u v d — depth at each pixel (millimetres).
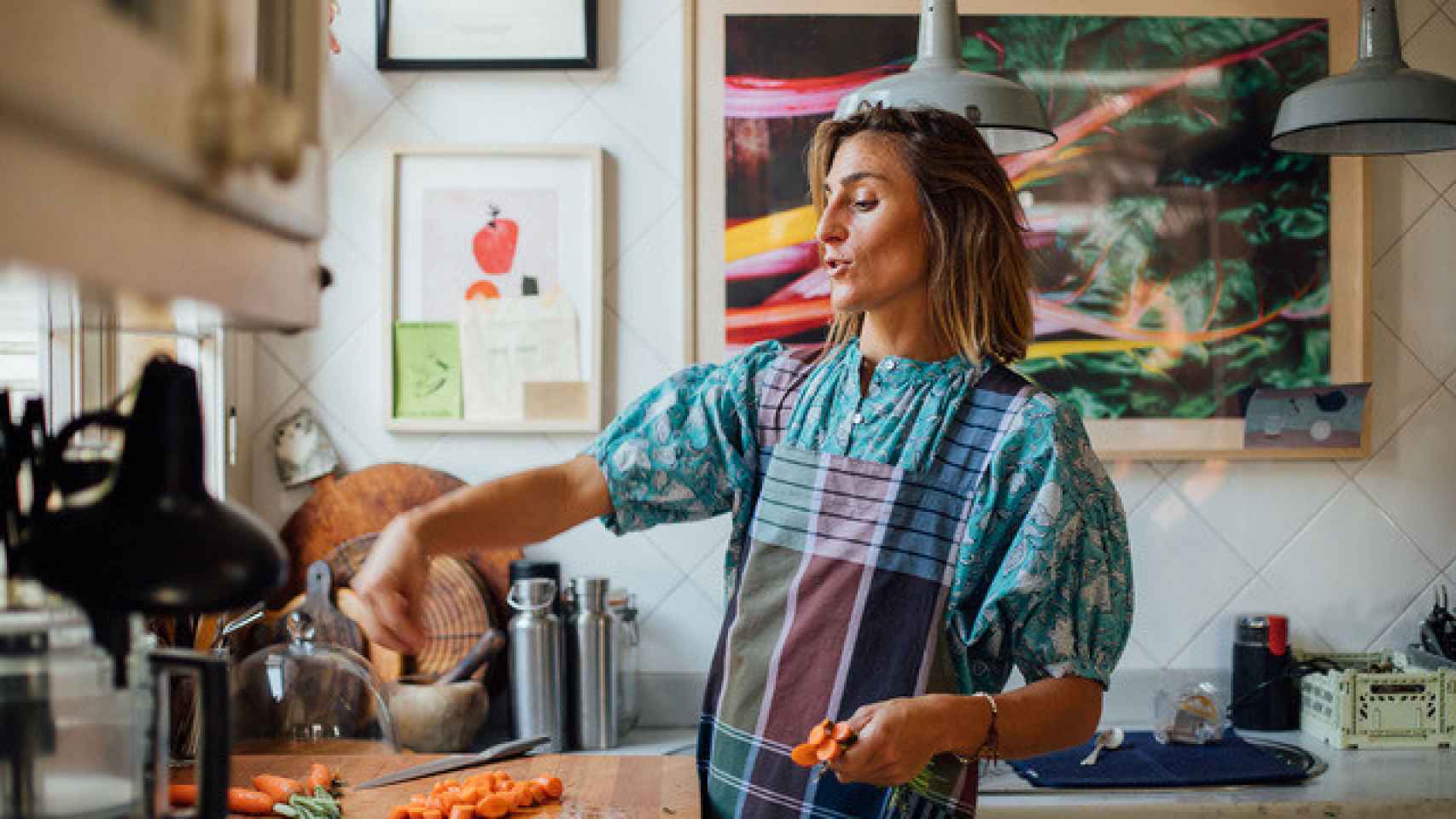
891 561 1362
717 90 2422
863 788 1337
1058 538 1303
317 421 2434
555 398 2426
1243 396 2459
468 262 2428
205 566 648
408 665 2332
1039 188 2447
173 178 482
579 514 1451
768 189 2428
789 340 2424
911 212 1399
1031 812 1950
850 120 1459
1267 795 1981
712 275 2426
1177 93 2455
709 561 2445
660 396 1515
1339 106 1828
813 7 2426
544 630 2221
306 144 635
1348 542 2488
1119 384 2455
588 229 2428
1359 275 2467
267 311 625
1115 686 2451
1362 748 2262
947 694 1260
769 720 1377
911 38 2428
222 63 526
